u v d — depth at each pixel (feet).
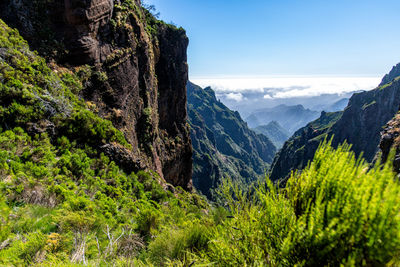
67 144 40.93
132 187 46.80
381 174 3.70
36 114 39.45
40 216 18.48
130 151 59.47
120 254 14.53
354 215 3.72
